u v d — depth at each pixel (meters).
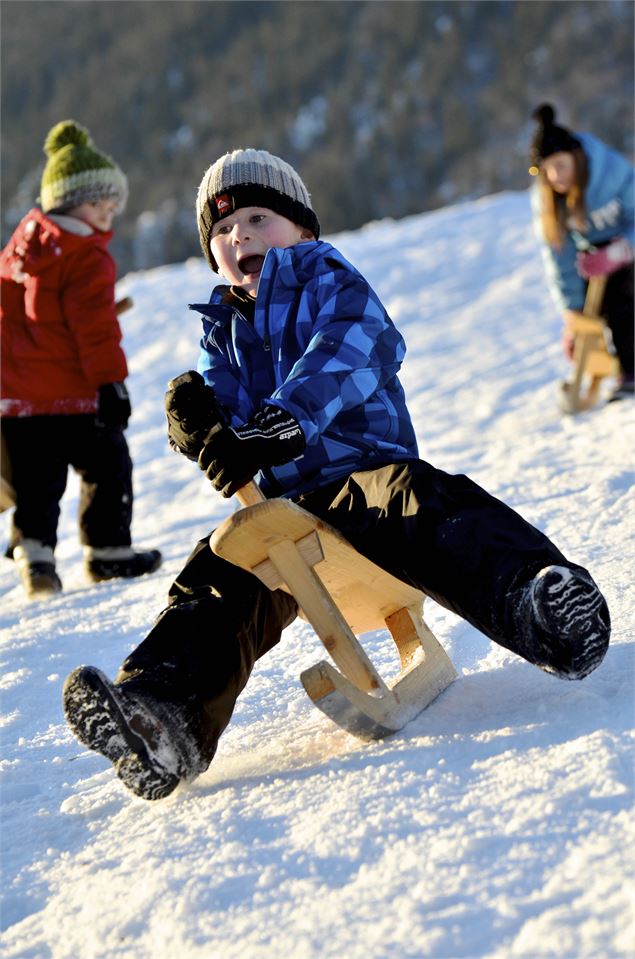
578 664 3.18
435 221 25.91
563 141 10.84
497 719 3.46
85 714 3.23
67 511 11.59
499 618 3.30
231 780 3.55
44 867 3.27
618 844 2.50
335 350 3.73
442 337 18.20
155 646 3.55
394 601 3.97
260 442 3.45
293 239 4.33
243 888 2.75
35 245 7.76
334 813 3.02
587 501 6.98
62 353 7.82
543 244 11.34
